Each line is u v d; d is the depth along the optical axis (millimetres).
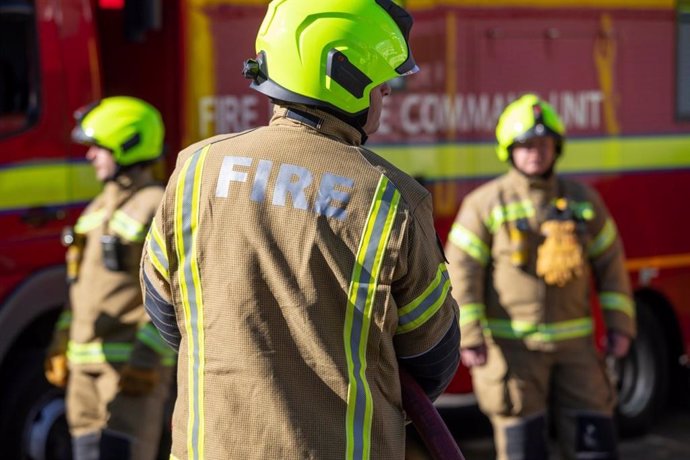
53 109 12469
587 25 15633
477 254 10992
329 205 5586
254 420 5555
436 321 5785
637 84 16172
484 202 11078
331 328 5559
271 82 5840
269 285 5605
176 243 5852
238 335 5602
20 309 12156
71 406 10867
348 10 5840
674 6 16531
